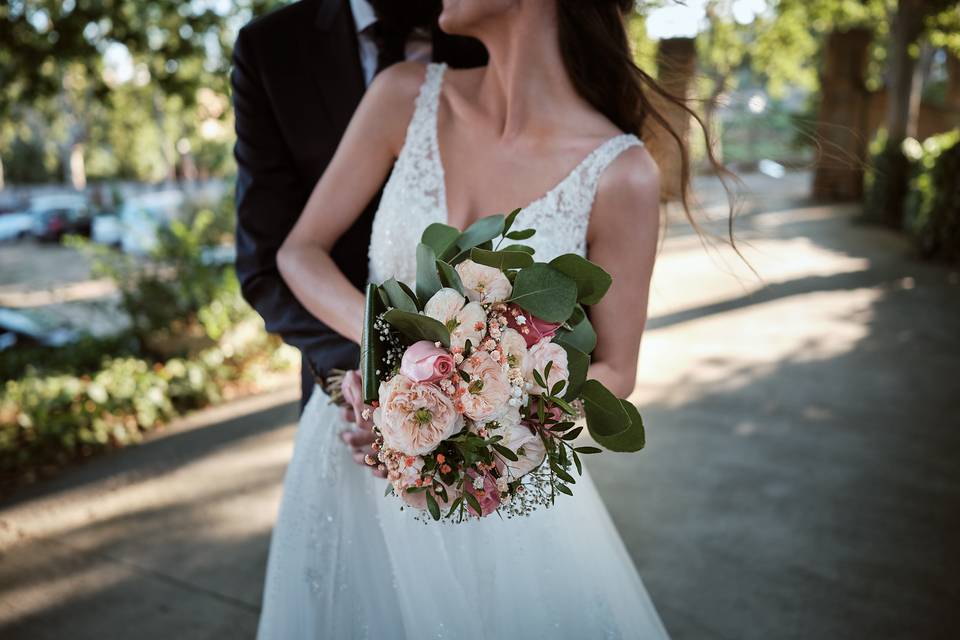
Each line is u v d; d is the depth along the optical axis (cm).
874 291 830
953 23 1329
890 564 310
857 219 1391
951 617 276
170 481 418
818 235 1234
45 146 3838
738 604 286
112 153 3556
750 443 432
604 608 144
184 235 641
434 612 130
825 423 459
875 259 1023
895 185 1322
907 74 1340
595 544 147
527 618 135
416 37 171
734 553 320
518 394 101
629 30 149
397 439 98
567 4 136
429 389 98
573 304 104
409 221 142
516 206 138
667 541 331
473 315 101
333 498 145
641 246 135
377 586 140
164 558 338
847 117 1633
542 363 103
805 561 313
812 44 1978
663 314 747
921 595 289
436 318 103
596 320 138
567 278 105
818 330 675
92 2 662
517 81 136
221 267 629
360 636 138
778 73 2025
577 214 134
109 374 518
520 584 134
